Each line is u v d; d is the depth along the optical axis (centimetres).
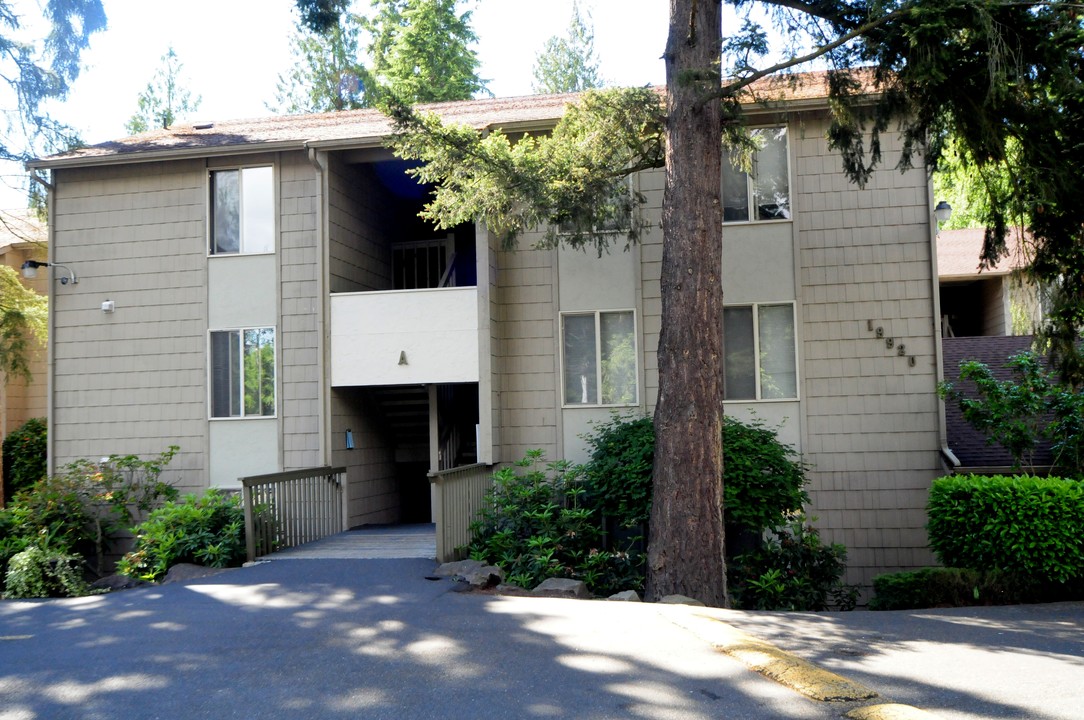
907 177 1374
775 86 1170
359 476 1543
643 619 780
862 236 1378
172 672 633
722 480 1064
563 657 646
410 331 1423
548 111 1552
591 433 1416
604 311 1432
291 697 570
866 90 1242
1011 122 1049
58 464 1584
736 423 1259
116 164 1587
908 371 1355
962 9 927
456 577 1015
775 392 1383
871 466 1352
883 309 1366
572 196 1180
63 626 816
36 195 1772
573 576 1110
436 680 597
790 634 736
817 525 1355
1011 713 507
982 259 1219
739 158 1289
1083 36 951
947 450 1330
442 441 1623
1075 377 1207
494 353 1416
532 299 1451
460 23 3170
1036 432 1247
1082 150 1072
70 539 1431
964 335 2272
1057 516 1051
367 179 1662
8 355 1898
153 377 1565
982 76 1019
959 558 1110
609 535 1313
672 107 1104
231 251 1561
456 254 1734
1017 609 965
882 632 752
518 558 1093
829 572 1199
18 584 1122
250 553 1187
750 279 1398
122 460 1489
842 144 1201
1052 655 664
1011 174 1095
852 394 1364
